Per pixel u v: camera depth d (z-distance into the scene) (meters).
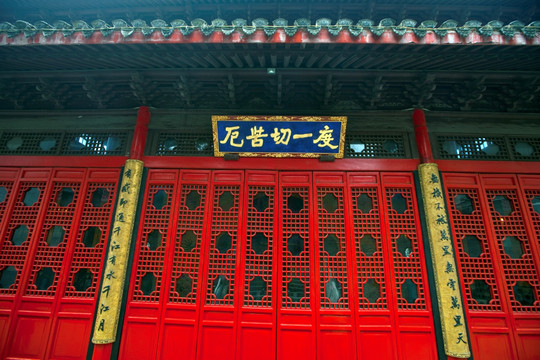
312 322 5.43
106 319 5.25
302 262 5.85
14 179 6.39
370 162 6.23
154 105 6.67
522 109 6.45
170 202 6.16
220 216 6.05
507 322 5.31
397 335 5.32
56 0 6.94
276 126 6.06
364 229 5.93
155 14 7.11
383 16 7.00
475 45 4.49
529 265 5.63
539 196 6.15
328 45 4.68
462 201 6.64
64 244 6.02
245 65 5.51
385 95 6.32
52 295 5.72
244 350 5.34
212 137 6.54
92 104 6.79
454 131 6.39
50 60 5.33
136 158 6.19
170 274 5.75
